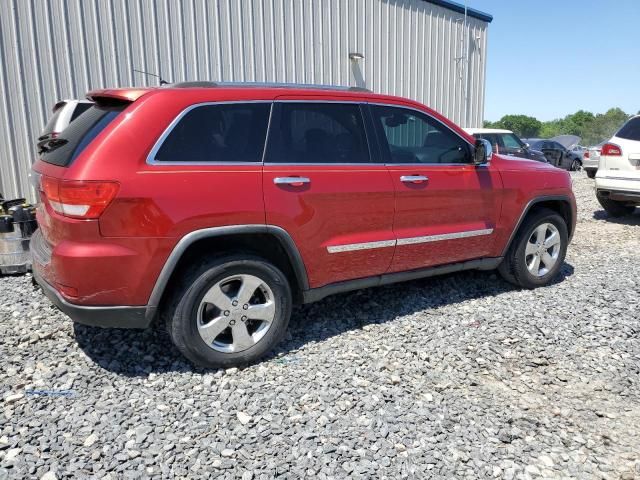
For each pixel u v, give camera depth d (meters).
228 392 3.00
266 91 3.42
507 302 4.54
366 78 12.04
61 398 2.89
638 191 7.88
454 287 4.91
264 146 3.33
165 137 3.01
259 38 9.81
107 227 2.83
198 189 3.03
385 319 4.13
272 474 2.32
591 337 3.82
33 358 3.34
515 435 2.65
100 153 2.85
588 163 16.08
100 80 8.03
